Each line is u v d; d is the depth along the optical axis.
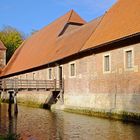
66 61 34.88
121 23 27.12
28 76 46.41
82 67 31.41
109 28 28.84
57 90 35.84
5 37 79.31
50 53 40.41
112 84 26.45
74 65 33.19
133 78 23.86
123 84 25.00
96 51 28.97
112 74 26.50
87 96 30.30
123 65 25.08
